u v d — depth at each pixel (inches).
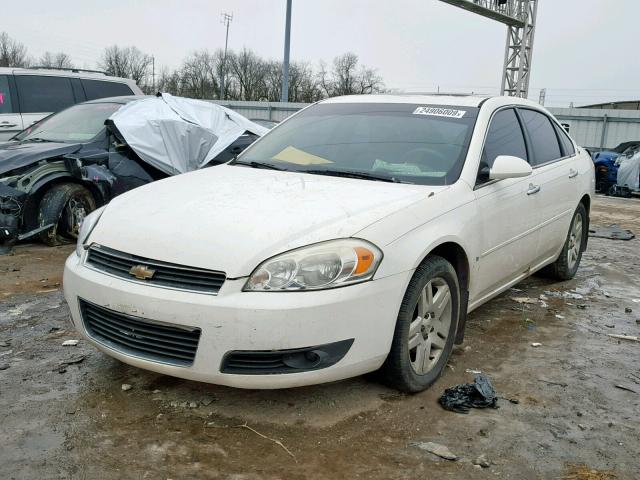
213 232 112.0
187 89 2802.7
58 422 113.3
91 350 147.2
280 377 107.3
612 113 1036.5
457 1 916.0
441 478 100.3
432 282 130.0
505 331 173.0
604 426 120.0
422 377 129.3
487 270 153.3
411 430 114.7
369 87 2508.6
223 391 126.6
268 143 176.1
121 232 119.3
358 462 104.0
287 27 936.9
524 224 170.2
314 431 112.9
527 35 1090.7
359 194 130.1
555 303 202.8
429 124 162.1
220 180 144.6
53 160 252.4
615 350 162.1
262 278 105.5
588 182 226.1
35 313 173.5
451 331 137.8
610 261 279.4
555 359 153.7
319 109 185.0
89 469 99.2
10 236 241.6
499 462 105.7
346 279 108.8
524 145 182.4
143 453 104.3
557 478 101.8
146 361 112.1
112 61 2893.7
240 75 2733.8
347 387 129.8
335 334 107.7
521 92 1123.3
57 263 230.2
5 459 101.1
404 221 121.3
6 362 139.4
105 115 292.0
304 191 132.0
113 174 266.1
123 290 111.0
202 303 104.8
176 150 282.8
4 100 369.1
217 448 106.5
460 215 136.6
